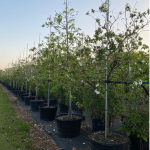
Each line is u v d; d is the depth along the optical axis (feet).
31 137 15.20
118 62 10.33
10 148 12.84
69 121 14.94
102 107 15.21
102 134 11.77
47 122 20.66
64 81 12.97
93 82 11.68
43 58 19.34
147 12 9.53
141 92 11.52
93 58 10.88
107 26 10.34
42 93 32.96
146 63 12.29
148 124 11.30
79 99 20.86
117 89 12.88
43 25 16.37
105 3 10.29
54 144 13.79
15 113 24.82
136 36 10.16
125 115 13.39
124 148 10.02
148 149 11.48
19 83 50.49
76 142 14.16
